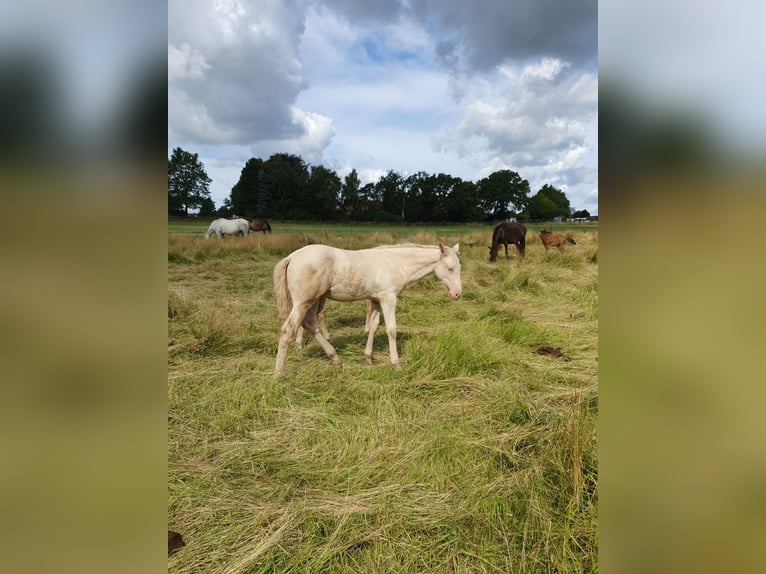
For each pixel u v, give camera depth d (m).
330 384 2.94
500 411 2.46
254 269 6.82
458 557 1.55
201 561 1.54
